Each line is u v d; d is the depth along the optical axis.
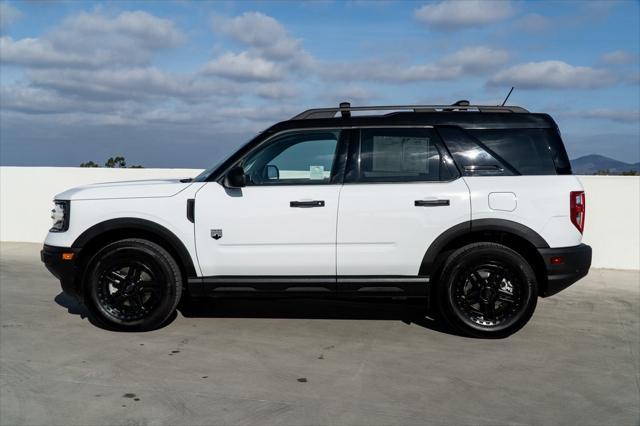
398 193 4.88
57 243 5.11
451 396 3.77
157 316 5.05
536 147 4.98
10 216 10.60
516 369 4.29
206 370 4.20
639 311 6.10
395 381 4.02
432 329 5.32
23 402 3.62
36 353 4.55
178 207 4.98
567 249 4.86
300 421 3.38
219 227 4.93
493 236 5.04
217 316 5.71
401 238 4.88
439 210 4.86
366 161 5.01
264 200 4.93
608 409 3.60
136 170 10.27
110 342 4.84
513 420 3.43
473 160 4.96
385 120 5.08
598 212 8.42
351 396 3.76
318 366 4.31
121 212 5.00
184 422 3.35
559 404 3.67
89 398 3.69
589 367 4.35
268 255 4.93
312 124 5.09
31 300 6.36
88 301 5.07
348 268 4.93
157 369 4.21
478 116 5.06
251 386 3.91
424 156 4.99
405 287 4.94
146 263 5.02
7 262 8.71
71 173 10.37
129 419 3.39
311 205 4.88
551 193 4.86
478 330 4.96
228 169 5.05
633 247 8.33
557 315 5.89
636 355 4.64
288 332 5.19
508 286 4.95
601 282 7.55
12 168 10.54
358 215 4.88
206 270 4.98
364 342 4.91
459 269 4.92
